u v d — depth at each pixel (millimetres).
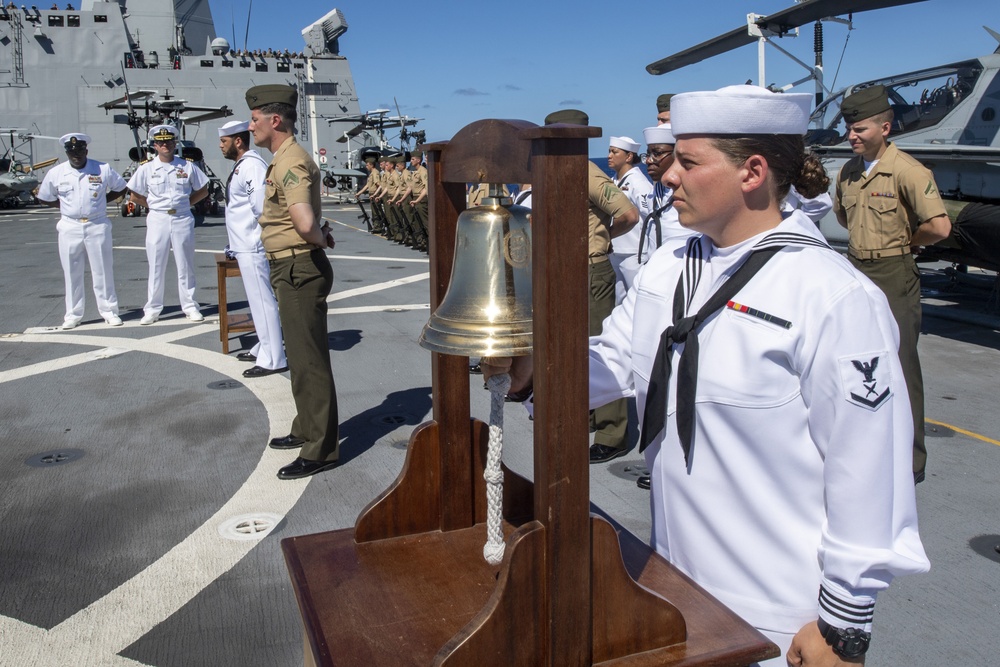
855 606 1326
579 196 1238
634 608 1341
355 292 10023
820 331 1348
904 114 9023
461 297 1467
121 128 29938
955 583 3094
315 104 32469
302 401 4164
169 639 2771
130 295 9883
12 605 2984
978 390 5711
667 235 4379
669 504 1581
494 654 1273
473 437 1733
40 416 5219
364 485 4078
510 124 1339
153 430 4938
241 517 3729
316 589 1524
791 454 1416
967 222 7430
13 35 28969
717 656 1331
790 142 1437
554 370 1255
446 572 1575
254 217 5875
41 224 20922
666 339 1537
